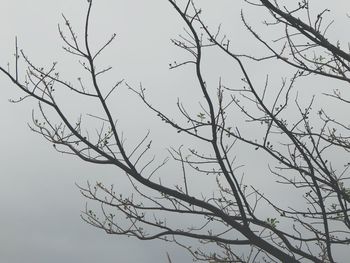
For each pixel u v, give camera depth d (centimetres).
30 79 418
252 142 470
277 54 477
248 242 500
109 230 501
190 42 434
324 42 462
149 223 497
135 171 452
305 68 485
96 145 445
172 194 469
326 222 453
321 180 463
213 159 493
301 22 459
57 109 425
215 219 512
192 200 475
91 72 418
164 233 500
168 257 496
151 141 450
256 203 487
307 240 496
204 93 437
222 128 446
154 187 464
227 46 446
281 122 446
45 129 453
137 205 497
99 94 421
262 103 456
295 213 495
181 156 488
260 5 471
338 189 454
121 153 443
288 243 492
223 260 547
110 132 446
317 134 482
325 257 522
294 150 465
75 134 435
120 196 496
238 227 480
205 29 437
